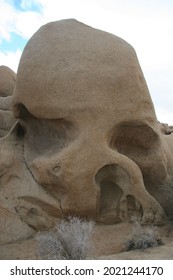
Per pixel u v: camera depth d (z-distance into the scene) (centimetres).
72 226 621
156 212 746
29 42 757
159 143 764
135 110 720
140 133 748
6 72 1138
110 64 715
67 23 756
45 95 705
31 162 743
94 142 696
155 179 782
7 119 977
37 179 727
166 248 632
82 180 696
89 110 694
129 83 720
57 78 701
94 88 699
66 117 698
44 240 599
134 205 747
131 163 724
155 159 761
